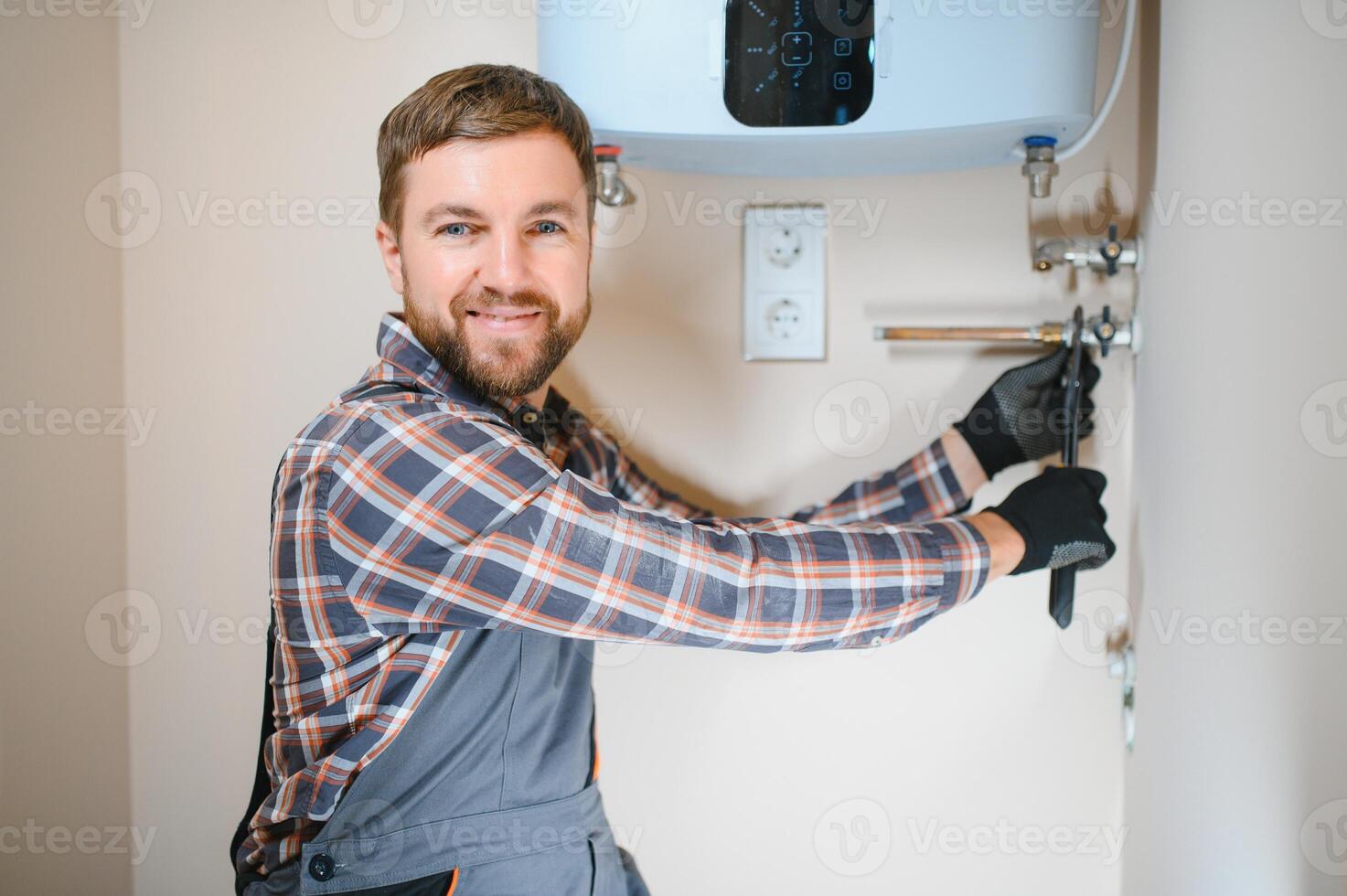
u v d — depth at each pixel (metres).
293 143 1.15
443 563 0.72
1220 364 0.83
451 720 0.81
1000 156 1.00
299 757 0.81
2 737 1.22
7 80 1.15
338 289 1.16
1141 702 1.07
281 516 0.78
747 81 0.88
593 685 1.18
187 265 1.17
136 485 1.20
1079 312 0.97
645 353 1.15
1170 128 0.96
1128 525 1.11
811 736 1.17
